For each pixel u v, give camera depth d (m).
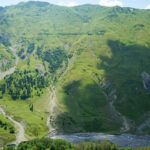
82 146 149.38
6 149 149.38
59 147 150.00
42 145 151.62
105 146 150.62
